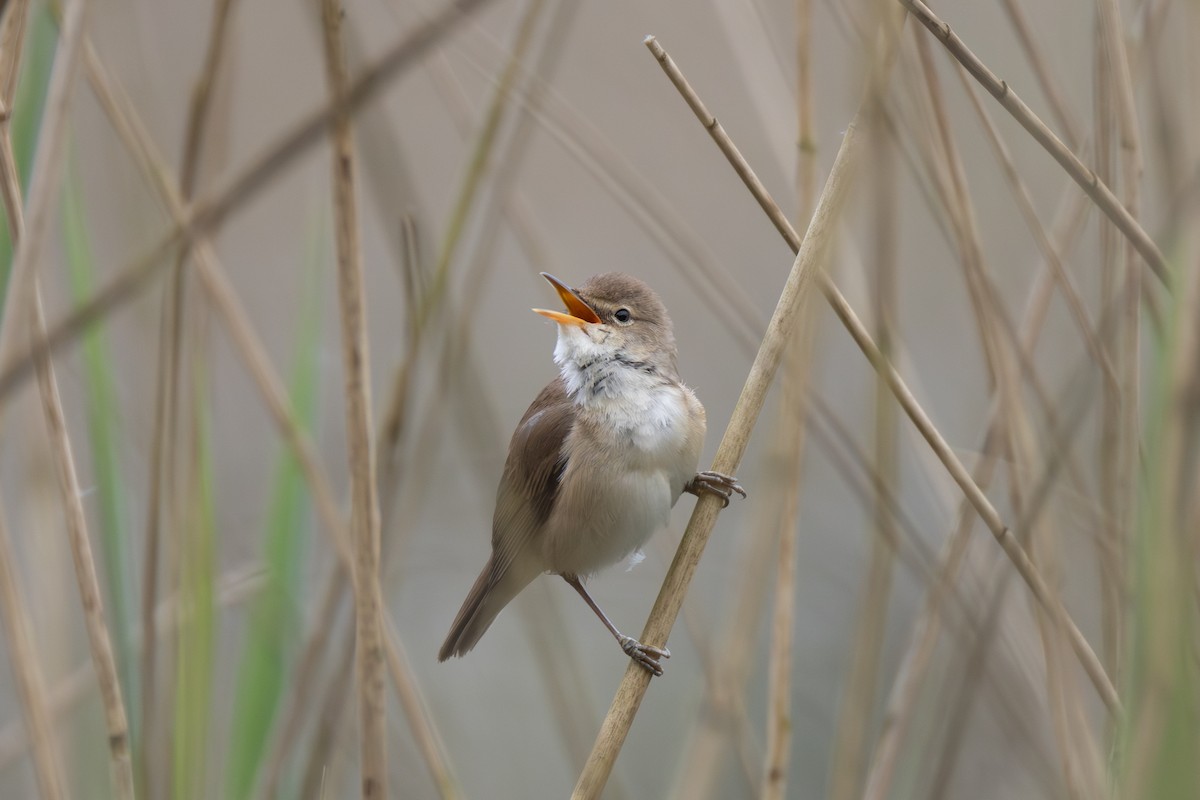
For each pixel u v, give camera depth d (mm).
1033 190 9867
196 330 7395
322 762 7293
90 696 7727
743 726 7652
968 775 9352
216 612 7219
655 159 13789
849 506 12719
